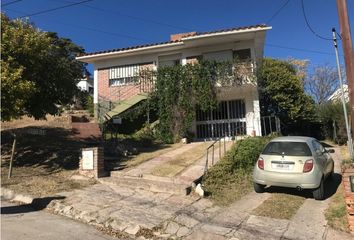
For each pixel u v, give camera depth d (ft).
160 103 64.85
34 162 46.29
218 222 26.17
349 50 24.30
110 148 51.90
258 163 34.27
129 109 66.59
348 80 24.29
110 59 76.95
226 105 68.13
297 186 31.91
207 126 68.28
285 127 90.53
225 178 38.60
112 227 25.54
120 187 35.99
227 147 51.47
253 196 33.65
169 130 63.52
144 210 28.63
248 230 24.50
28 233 24.00
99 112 71.10
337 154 62.34
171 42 70.08
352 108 23.97
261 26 62.85
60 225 26.03
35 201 31.60
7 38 40.34
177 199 31.73
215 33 64.64
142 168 41.45
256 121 65.46
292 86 86.79
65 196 32.60
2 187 35.42
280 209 29.22
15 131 62.08
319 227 24.91
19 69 39.11
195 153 49.32
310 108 89.20
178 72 64.80
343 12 24.63
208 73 63.82
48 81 44.21
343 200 30.68
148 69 69.56
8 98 38.27
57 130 63.98
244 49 68.08
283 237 23.21
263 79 81.97
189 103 63.67
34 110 44.78
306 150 33.06
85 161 39.60
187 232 24.48
